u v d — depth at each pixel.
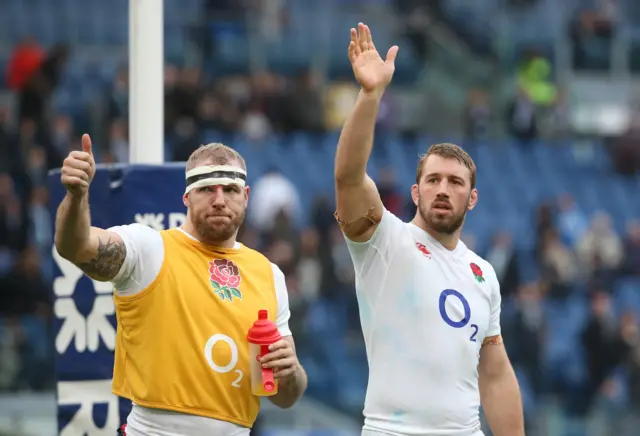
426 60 75.50
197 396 18.14
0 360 42.22
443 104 74.00
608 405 48.62
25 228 50.72
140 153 23.81
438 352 18.95
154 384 18.09
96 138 55.53
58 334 22.81
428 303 19.08
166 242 18.62
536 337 49.50
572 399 49.34
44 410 40.56
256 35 73.62
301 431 42.00
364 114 18.25
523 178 70.38
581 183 71.12
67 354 22.80
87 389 22.78
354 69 18.36
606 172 71.75
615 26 79.69
